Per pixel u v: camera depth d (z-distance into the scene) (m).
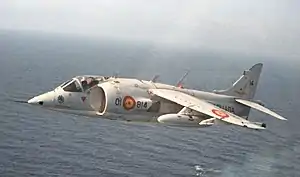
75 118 99.19
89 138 84.69
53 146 77.88
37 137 82.25
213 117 34.88
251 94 46.34
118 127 94.62
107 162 72.19
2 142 77.25
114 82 36.00
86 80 35.50
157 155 77.25
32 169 66.69
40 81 151.75
